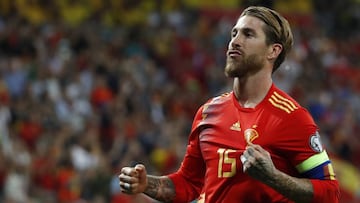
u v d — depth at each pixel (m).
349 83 53.12
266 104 10.31
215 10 56.41
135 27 49.84
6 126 32.78
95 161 31.89
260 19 10.41
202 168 11.02
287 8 59.84
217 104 10.71
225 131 10.40
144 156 34.56
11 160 29.44
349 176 41.09
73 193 30.03
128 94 39.31
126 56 46.25
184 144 36.75
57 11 48.81
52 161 30.92
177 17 53.31
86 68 40.81
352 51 58.38
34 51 40.94
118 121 36.44
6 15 45.50
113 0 51.72
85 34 45.00
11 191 28.75
